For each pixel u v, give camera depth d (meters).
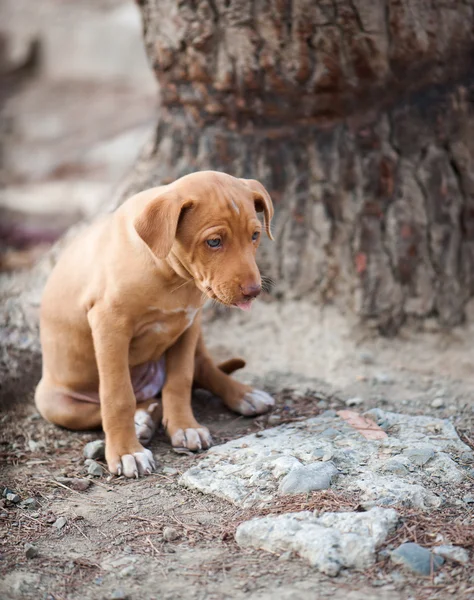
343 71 5.87
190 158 6.52
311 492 4.15
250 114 6.24
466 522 3.92
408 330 6.27
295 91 6.02
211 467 4.55
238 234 4.29
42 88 19.38
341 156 6.16
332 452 4.52
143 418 5.04
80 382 5.20
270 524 3.87
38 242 10.22
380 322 6.25
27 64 20.14
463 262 6.33
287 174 6.33
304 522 3.86
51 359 5.21
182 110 6.53
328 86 5.94
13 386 5.79
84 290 4.82
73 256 5.01
